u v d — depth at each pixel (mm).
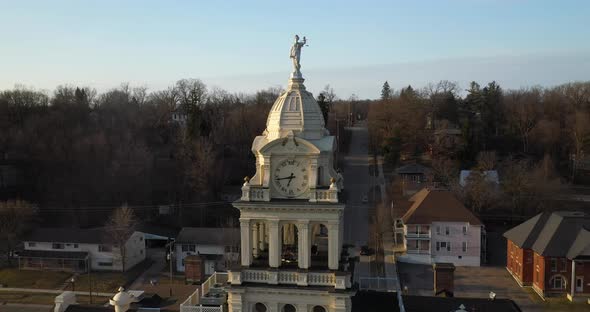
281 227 40312
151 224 135125
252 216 39062
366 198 148875
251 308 39438
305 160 38500
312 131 39094
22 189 150000
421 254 111812
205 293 52094
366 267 105188
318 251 43156
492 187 141375
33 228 125375
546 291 92875
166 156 172875
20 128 165500
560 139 183750
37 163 153375
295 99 39500
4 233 113125
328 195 37812
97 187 148125
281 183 38938
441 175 152000
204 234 113562
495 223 134500
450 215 112250
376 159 192250
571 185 160500
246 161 171250
